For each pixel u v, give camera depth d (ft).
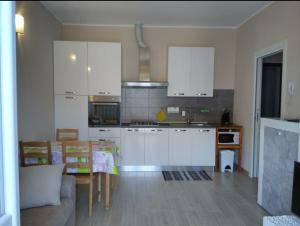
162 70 17.12
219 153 15.96
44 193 7.36
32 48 11.83
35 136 12.16
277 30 11.91
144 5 13.12
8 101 4.29
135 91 17.08
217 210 10.20
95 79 15.12
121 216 9.63
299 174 6.94
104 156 9.68
